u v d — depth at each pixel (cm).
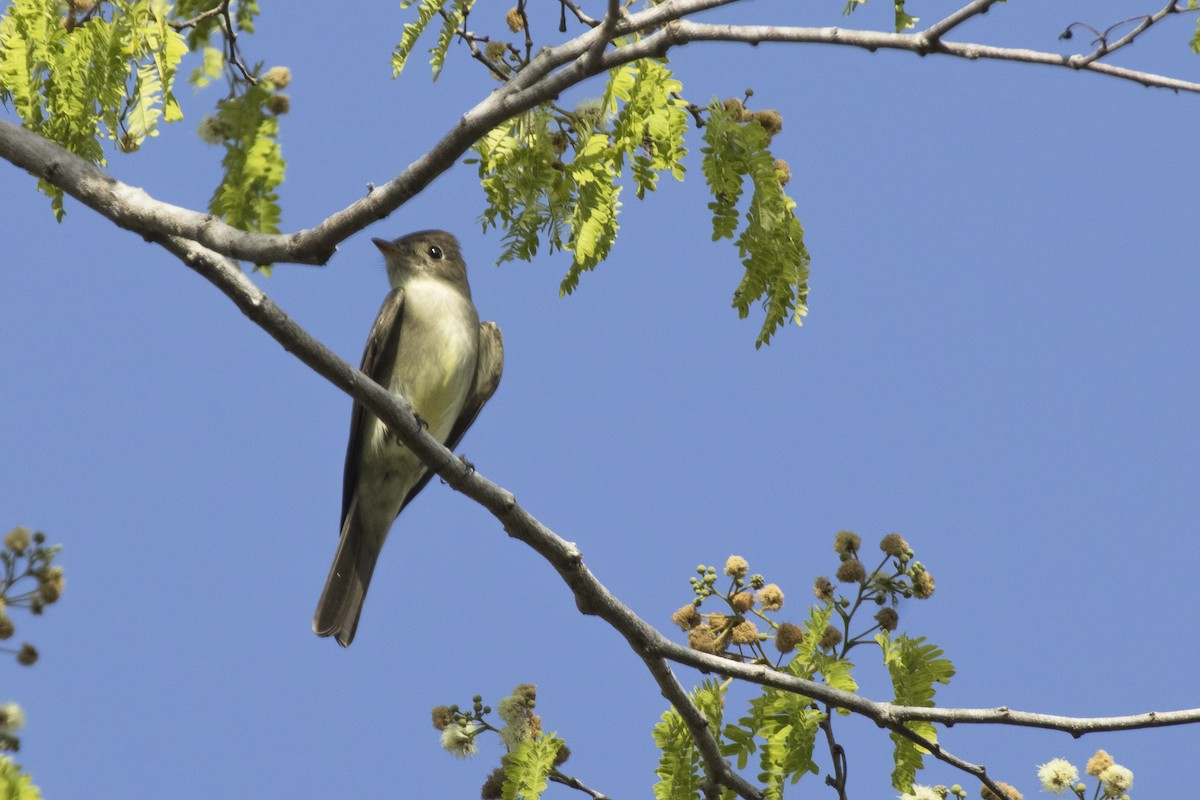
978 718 966
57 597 895
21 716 843
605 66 848
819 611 1027
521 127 1037
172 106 1013
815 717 1025
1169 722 934
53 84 993
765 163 983
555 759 1003
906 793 992
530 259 1049
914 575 1027
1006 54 841
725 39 848
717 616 1064
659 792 1046
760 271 995
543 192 1039
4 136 925
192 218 884
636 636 1027
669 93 1007
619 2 829
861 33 845
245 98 902
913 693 1002
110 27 968
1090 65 852
